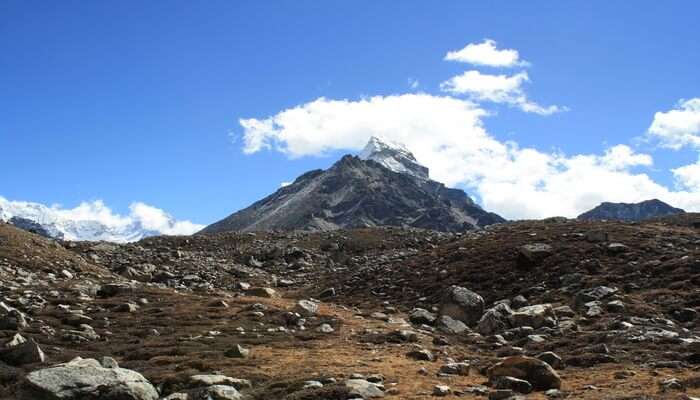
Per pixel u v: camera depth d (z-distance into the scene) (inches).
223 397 706.2
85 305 1396.4
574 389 782.5
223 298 1646.2
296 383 781.9
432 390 768.3
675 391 726.5
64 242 3166.8
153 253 3154.5
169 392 760.3
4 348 884.0
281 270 3137.3
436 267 2260.1
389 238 3912.4
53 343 1032.2
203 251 3592.5
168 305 1478.8
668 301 1444.4
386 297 2039.9
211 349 1041.5
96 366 697.6
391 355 1050.1
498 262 2129.7
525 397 719.7
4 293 1422.2
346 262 3174.2
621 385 789.2
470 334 1341.0
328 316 1467.8
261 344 1126.4
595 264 1871.3
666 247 1989.4
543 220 3075.8
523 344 1176.2
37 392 639.1
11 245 2034.9
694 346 999.6
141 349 1018.7
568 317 1376.7
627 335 1117.7
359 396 717.3
